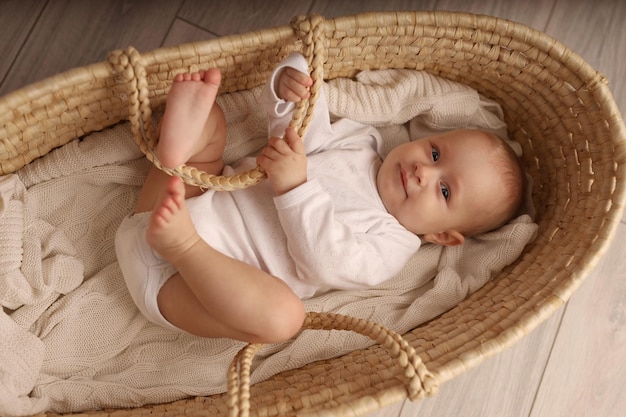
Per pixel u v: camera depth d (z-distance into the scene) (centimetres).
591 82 124
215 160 122
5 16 146
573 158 132
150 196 117
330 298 128
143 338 120
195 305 110
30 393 112
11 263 111
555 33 159
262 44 117
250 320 107
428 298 130
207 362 121
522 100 137
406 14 123
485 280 132
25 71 144
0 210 112
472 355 107
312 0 156
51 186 121
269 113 117
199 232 113
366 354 123
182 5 152
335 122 134
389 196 127
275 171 110
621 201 118
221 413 105
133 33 149
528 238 131
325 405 100
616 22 160
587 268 116
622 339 152
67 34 147
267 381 122
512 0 160
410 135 142
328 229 113
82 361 115
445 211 126
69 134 120
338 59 130
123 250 113
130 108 105
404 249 125
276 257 118
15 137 111
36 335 113
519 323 112
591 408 148
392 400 100
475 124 140
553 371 150
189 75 102
